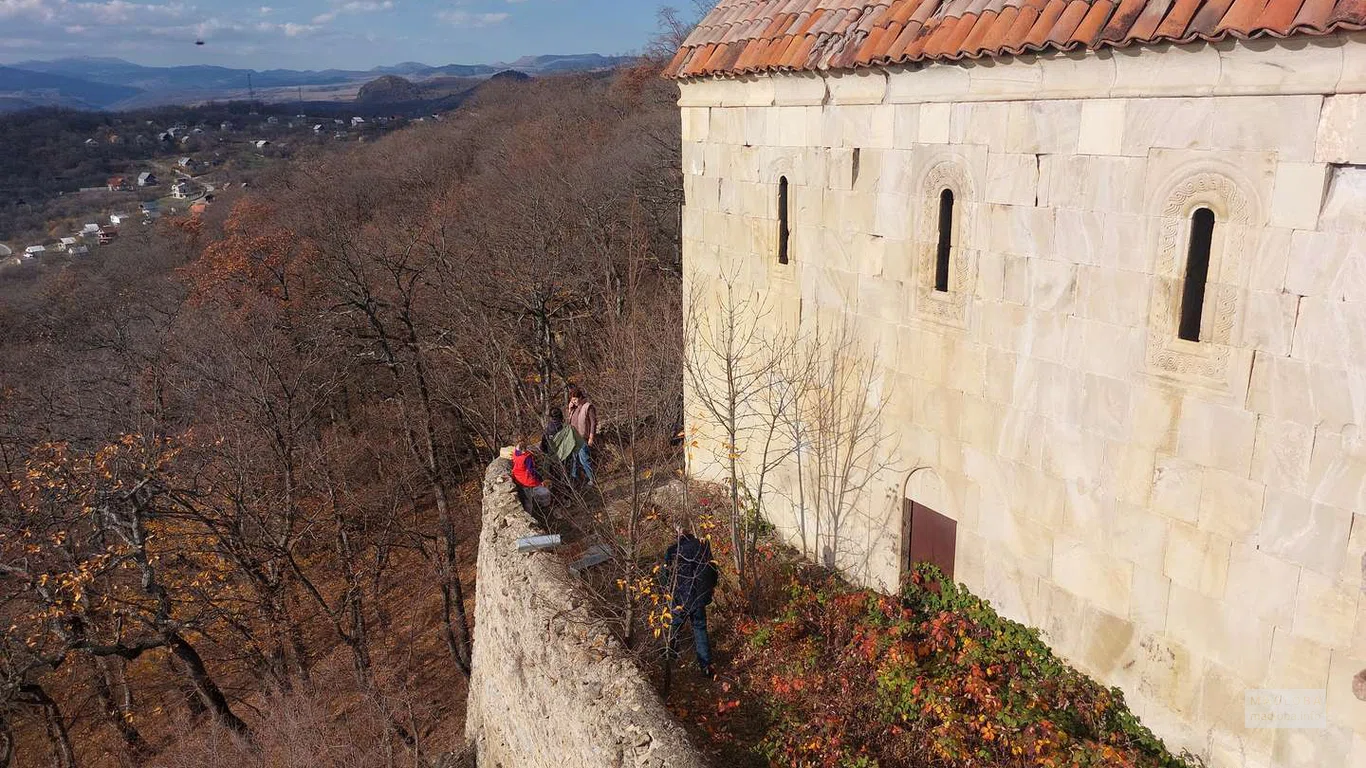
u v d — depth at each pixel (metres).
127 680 18.73
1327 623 5.66
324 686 17.84
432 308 26.38
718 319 11.74
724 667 9.00
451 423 26.20
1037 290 7.18
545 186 34.19
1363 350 5.21
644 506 10.87
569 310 25.64
